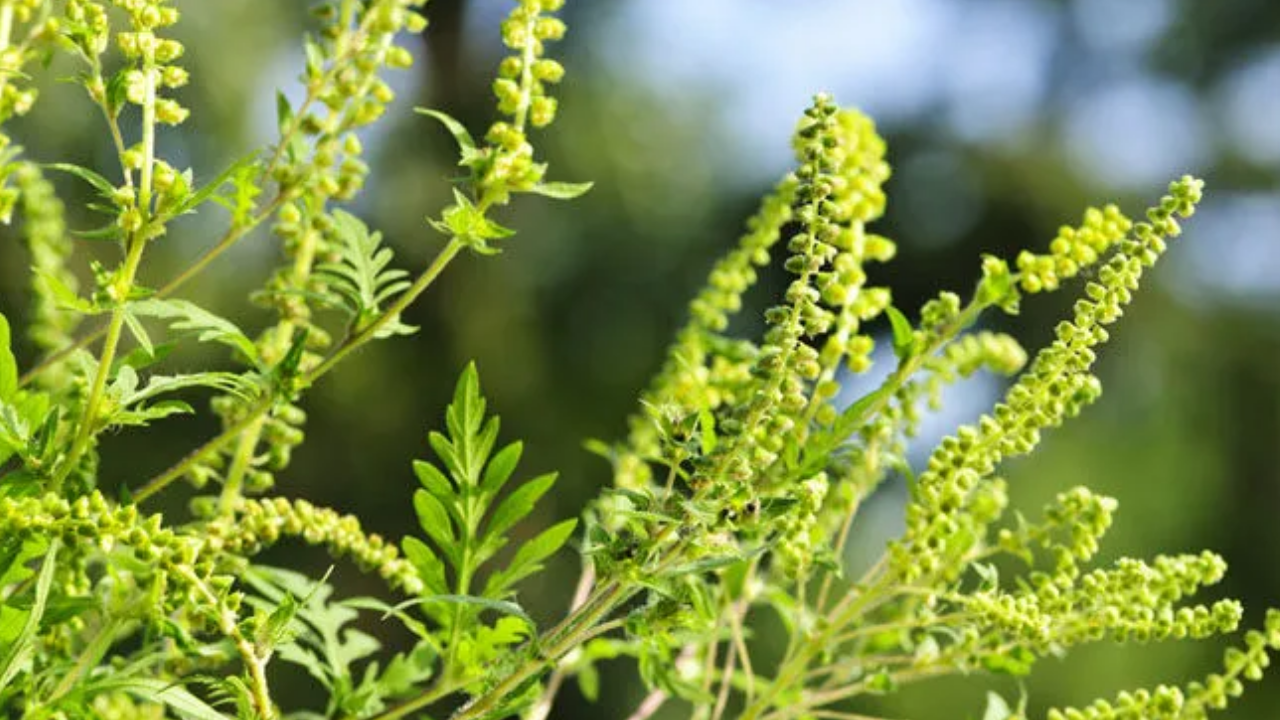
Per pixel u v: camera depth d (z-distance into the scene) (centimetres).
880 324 404
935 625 97
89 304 89
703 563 87
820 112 88
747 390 99
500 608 88
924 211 502
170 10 90
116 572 89
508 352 459
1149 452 496
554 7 91
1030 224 503
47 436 89
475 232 90
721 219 492
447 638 94
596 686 109
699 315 105
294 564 318
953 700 329
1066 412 94
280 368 91
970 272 500
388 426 426
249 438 95
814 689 101
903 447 100
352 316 92
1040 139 522
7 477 88
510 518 94
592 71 493
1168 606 95
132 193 89
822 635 97
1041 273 92
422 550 94
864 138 98
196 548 86
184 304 90
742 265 105
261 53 378
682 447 88
